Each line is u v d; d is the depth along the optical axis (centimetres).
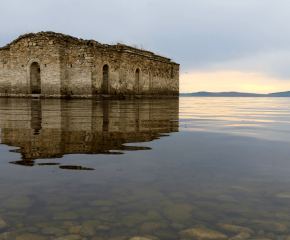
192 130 415
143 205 139
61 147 271
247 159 231
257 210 134
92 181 172
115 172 191
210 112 860
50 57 2011
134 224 122
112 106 1045
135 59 2658
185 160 226
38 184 166
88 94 2055
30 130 382
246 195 152
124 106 1058
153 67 3092
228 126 473
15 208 135
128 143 298
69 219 125
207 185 167
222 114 777
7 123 463
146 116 646
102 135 348
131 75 2592
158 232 115
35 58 2064
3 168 197
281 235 112
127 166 206
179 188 162
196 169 200
